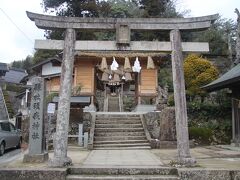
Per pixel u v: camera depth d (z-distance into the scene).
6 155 13.66
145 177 8.20
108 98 32.00
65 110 9.23
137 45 9.67
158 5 34.81
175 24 9.76
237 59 19.77
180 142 9.11
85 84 23.44
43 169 8.40
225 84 14.85
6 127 14.95
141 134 17.00
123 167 8.73
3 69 24.28
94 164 9.60
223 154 12.71
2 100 22.44
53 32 32.53
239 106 15.62
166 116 16.23
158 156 12.07
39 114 10.59
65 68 9.42
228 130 18.41
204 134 17.92
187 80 22.12
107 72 23.06
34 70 27.22
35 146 10.42
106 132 16.97
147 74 23.39
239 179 8.19
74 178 8.18
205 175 8.22
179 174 8.22
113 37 31.88
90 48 9.65
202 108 19.41
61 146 9.05
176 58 9.54
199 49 9.77
